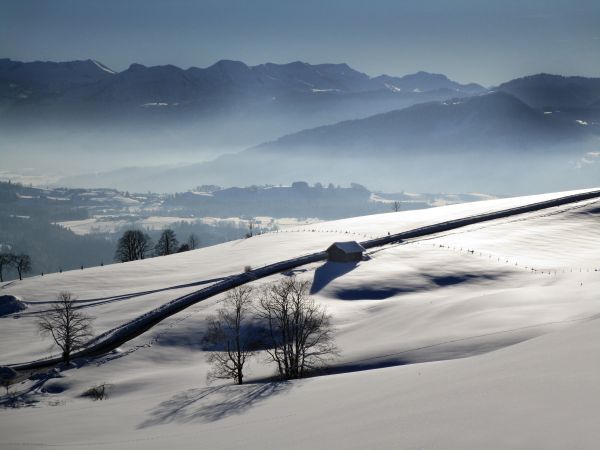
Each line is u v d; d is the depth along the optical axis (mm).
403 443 15117
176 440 27875
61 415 47969
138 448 27062
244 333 92125
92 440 34469
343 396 30859
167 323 100250
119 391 68938
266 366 71375
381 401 24016
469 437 14062
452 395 19641
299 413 28141
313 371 62000
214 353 82875
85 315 112375
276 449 19266
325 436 19312
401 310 90438
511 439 13094
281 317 70625
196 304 110125
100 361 85688
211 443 24312
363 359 62375
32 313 117875
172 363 85188
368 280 120312
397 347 64125
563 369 18266
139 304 116875
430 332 69562
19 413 53344
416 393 22875
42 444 33688
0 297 122312
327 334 81562
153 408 46156
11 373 83062
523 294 84125
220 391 48219
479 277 122000
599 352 19172
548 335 26391
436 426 15961
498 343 58969
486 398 17547
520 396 16562
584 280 102625
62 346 87062
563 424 13133
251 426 27359
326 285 118500
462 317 75062
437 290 115438
